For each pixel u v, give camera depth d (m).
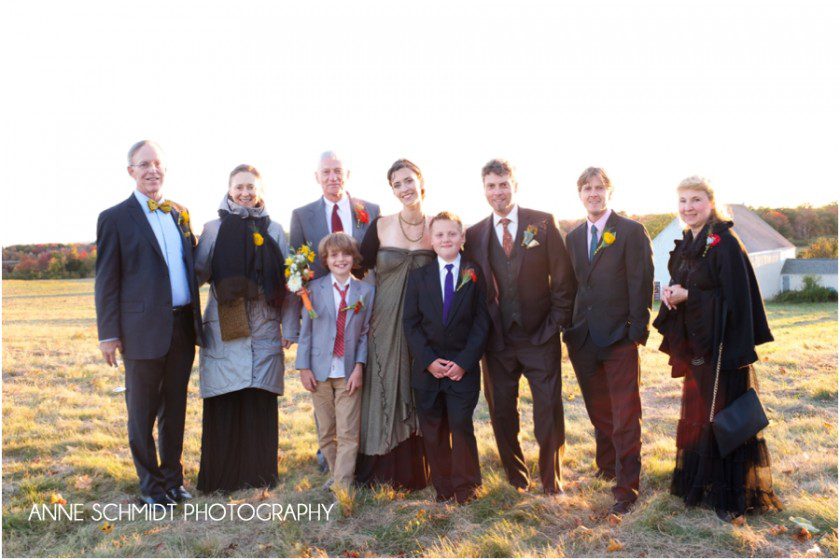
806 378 7.66
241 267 4.39
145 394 4.16
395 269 4.47
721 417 3.71
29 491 4.32
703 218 3.91
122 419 6.35
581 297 4.18
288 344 4.72
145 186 4.23
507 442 4.35
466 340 4.19
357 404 4.43
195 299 4.36
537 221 4.28
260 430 4.62
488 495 4.14
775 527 3.54
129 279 4.17
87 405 7.00
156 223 4.28
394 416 4.39
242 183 4.56
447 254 4.23
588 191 4.10
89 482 4.52
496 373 4.32
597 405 4.39
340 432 4.41
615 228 4.05
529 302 4.20
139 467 4.20
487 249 4.27
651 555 3.33
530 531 3.65
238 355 4.45
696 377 3.90
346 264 4.41
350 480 4.36
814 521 3.61
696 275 3.85
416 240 4.50
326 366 4.39
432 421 4.20
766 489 3.77
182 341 4.36
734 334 3.73
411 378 4.34
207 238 4.54
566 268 4.27
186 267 4.39
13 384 8.03
